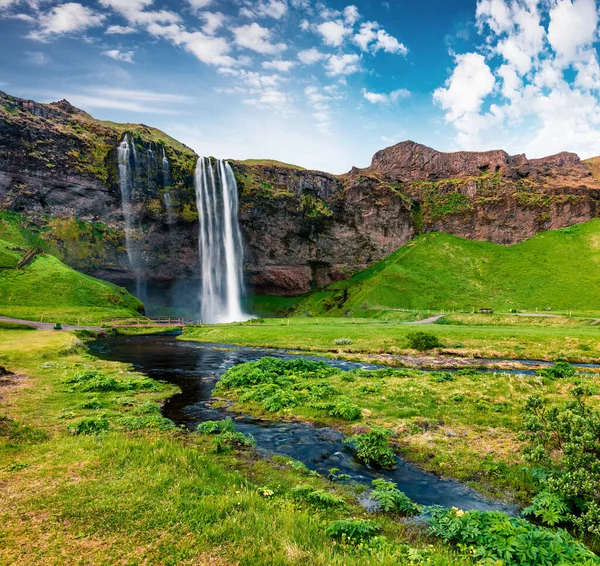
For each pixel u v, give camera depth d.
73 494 8.23
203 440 14.12
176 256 107.12
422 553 6.81
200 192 109.44
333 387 22.30
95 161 97.50
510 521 7.84
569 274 108.31
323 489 10.40
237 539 6.81
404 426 15.88
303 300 123.88
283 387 23.03
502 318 66.75
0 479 9.00
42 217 90.19
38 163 90.31
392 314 86.44
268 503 8.70
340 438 15.09
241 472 11.32
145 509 7.72
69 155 94.38
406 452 13.45
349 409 17.41
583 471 8.84
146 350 44.44
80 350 39.06
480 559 6.66
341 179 153.75
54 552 6.20
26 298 69.56
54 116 103.50
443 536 7.75
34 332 49.56
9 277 73.19
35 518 7.25
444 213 139.88
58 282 76.31
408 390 21.38
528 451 11.03
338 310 109.06
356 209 135.88
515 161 166.50
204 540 6.73
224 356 39.59
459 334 49.25
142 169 100.56
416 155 172.62
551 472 10.73
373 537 7.61
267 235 122.81
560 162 183.12
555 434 11.41
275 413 18.39
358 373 27.80
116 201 98.38
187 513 7.64
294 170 138.12
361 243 134.88
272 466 12.05
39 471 9.53
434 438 14.52
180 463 10.48
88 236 93.81
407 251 130.25
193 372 30.02
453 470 11.94
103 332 59.78
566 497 9.12
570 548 6.66
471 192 142.50
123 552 6.29
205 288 111.06
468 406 18.11
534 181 151.62
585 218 131.12
